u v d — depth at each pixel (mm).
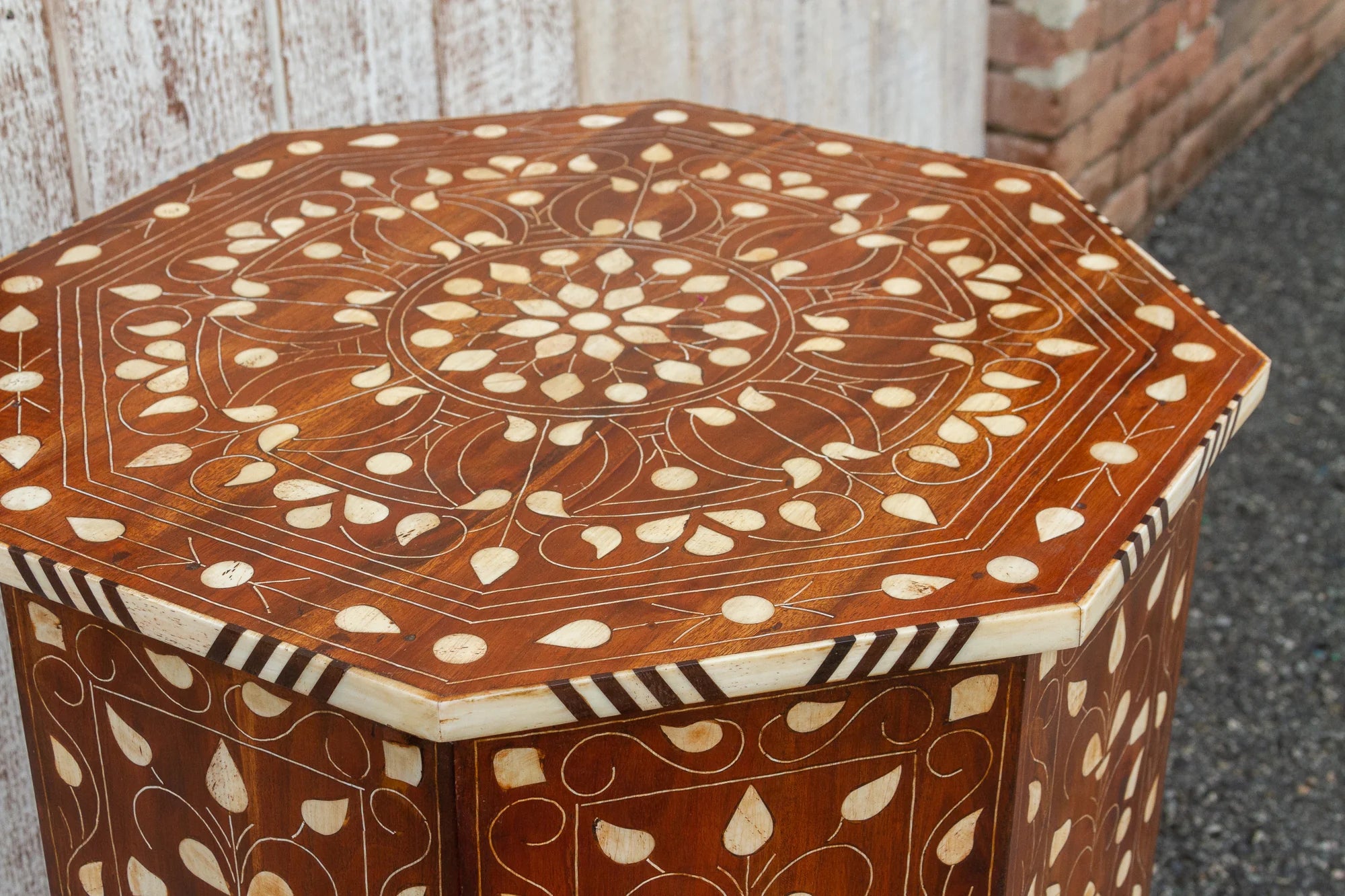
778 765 1021
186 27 1681
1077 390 1202
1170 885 1959
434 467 1108
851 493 1076
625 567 996
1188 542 1388
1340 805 2086
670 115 1790
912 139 3029
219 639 937
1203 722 2230
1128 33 3264
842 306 1347
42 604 1110
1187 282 3404
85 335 1280
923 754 1051
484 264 1425
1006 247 1454
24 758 1737
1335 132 4211
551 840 1013
